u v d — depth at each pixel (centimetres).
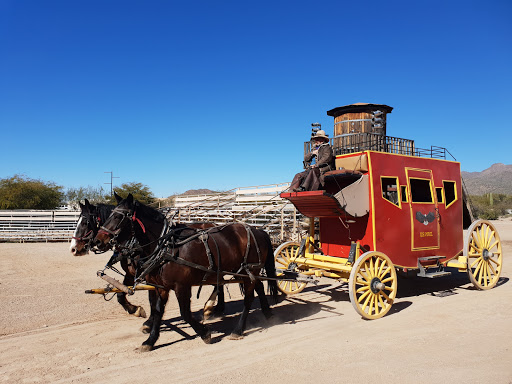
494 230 1000
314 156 857
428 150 945
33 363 539
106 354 574
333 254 867
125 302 763
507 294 900
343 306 840
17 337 654
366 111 1106
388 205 804
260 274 757
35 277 1198
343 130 1124
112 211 632
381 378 468
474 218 1030
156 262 601
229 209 2008
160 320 612
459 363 507
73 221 2494
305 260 853
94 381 479
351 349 572
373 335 634
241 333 648
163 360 548
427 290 969
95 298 936
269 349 588
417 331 648
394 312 772
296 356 552
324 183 816
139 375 496
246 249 702
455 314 741
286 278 802
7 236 2338
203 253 640
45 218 2469
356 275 709
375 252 738
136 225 628
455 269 1284
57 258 1617
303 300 906
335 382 460
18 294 967
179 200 2572
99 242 627
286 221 1599
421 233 861
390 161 825
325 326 697
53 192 3195
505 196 5628
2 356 566
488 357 524
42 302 891
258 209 1769
